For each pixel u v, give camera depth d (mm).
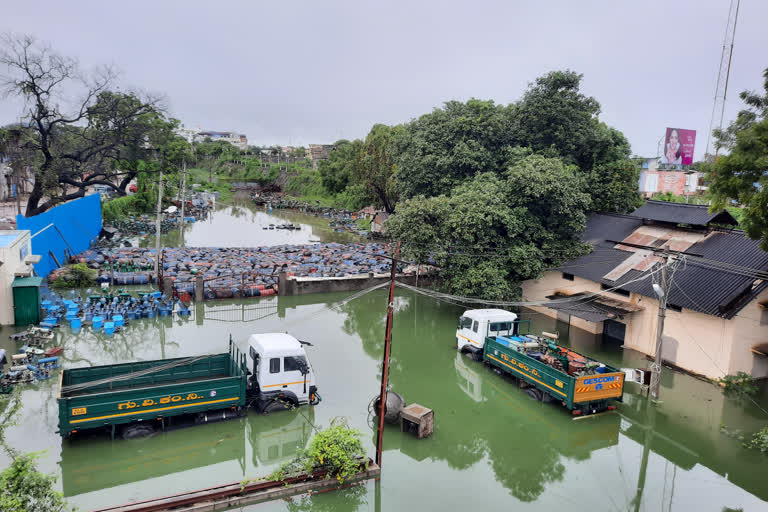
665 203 30484
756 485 15570
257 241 60031
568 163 37562
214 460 15844
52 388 19547
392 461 16109
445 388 21859
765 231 19172
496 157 38531
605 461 16734
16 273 26969
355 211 86750
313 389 19031
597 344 27688
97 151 52531
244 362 17062
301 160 170750
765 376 23422
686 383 22844
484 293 28656
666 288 20766
